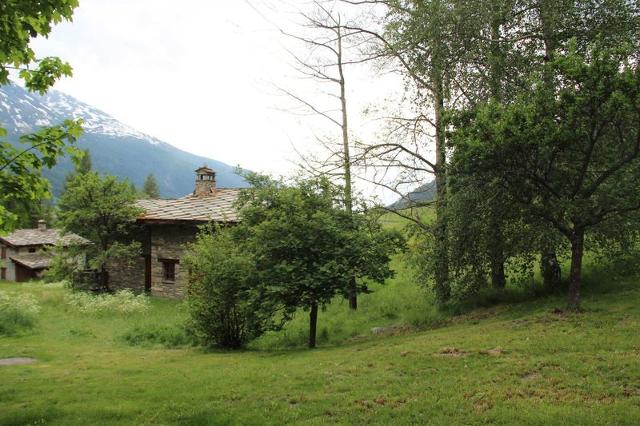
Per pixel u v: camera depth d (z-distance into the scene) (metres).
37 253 50.06
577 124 10.47
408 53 15.01
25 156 6.99
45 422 6.86
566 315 11.40
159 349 14.10
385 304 18.16
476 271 14.21
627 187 11.02
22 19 7.05
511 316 12.71
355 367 9.16
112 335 16.23
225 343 13.90
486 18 13.32
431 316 15.46
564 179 11.57
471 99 13.97
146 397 8.06
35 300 21.39
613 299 12.41
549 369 7.79
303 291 12.09
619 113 10.12
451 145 12.02
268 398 7.62
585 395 6.60
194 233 23.55
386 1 15.89
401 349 10.45
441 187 15.51
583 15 13.16
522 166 11.09
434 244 14.63
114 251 25.30
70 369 10.95
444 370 8.36
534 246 12.59
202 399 7.79
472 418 6.14
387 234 13.38
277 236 12.06
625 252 12.94
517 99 11.72
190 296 14.18
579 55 11.20
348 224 12.92
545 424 5.77
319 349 12.45
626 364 7.58
